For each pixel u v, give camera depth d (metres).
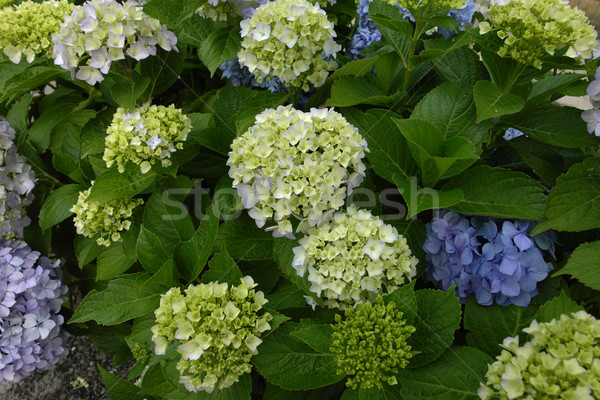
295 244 2.03
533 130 2.18
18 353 2.49
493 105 1.98
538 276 1.93
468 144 1.94
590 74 2.12
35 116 3.64
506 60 2.08
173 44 2.40
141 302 2.05
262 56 2.32
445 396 1.75
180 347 1.76
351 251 1.87
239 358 1.83
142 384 2.17
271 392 2.06
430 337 1.85
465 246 1.99
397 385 1.83
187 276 2.17
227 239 2.22
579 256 1.79
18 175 2.63
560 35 1.85
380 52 2.71
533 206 1.93
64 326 2.95
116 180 2.22
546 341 1.54
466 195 2.06
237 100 2.67
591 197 1.88
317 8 2.30
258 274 2.29
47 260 2.77
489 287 1.99
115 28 2.15
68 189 2.56
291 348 1.94
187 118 2.33
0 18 2.37
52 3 2.49
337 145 1.90
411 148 2.05
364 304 1.83
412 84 2.69
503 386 1.47
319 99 2.70
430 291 1.90
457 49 2.40
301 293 2.15
